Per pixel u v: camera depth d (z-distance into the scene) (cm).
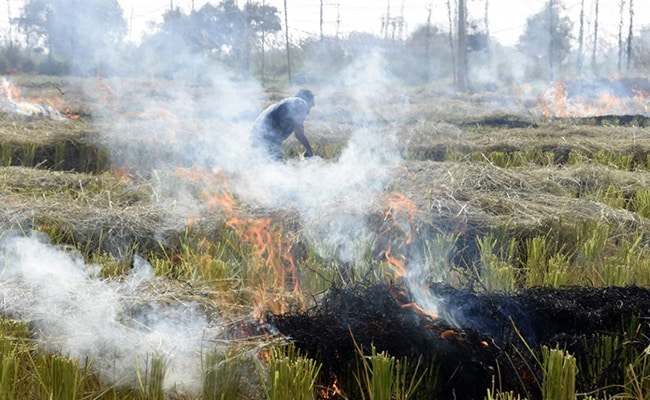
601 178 1011
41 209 748
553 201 849
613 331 494
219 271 582
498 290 543
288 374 387
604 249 713
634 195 973
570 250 737
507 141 1394
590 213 819
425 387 441
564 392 396
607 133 1512
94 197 831
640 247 751
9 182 879
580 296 514
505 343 464
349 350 452
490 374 437
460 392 447
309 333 460
